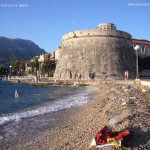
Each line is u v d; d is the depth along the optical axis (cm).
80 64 7575
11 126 1573
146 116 1368
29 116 1902
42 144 1195
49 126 1585
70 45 8019
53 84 6644
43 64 10819
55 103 2698
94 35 7750
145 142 959
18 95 4003
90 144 988
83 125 1478
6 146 1183
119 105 1833
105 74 7294
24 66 14575
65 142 1139
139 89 3209
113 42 7762
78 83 6284
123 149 884
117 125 1208
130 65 7950
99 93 3731
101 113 1697
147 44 10750
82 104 2555
